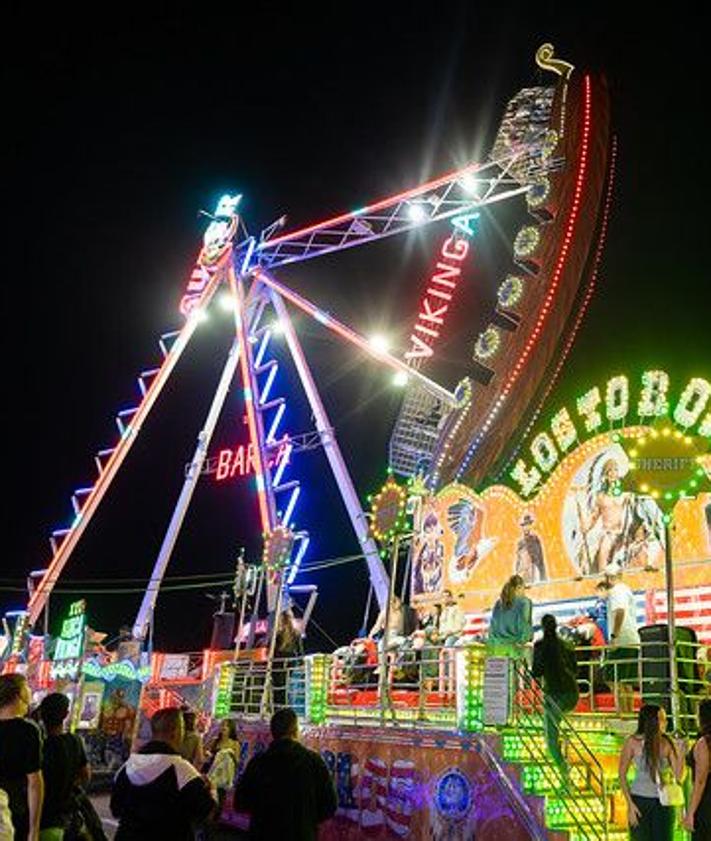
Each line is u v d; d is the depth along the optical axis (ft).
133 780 19.53
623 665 39.09
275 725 23.34
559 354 61.82
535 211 70.74
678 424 50.90
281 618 60.59
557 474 56.39
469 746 36.24
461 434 69.00
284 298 111.75
